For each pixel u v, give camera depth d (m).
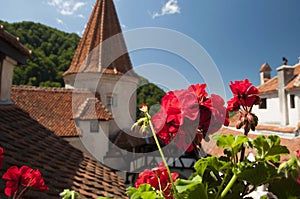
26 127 5.20
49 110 12.29
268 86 14.78
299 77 12.00
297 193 0.62
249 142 0.69
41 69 24.92
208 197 0.65
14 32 27.27
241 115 0.79
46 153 4.46
